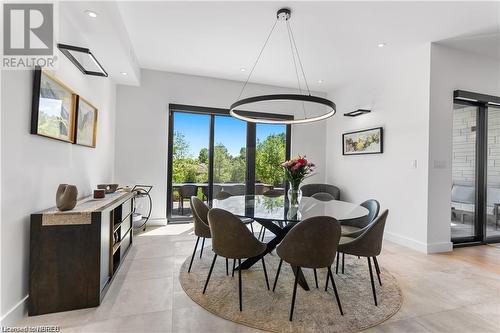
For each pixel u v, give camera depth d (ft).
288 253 6.45
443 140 11.60
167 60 13.83
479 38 10.87
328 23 9.85
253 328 5.88
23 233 6.03
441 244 11.50
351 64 13.94
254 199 11.07
